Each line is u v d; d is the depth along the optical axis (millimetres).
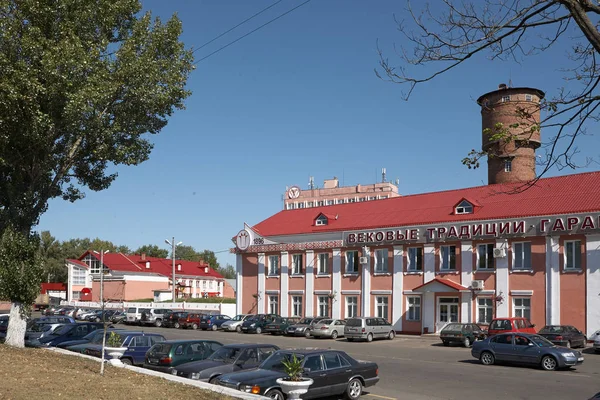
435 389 18125
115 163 24469
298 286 50625
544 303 36562
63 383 13789
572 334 32156
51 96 20453
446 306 41219
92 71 21203
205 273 98688
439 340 38562
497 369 23266
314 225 52469
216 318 50719
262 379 14688
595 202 37094
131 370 17688
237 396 13531
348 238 47250
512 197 42438
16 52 20500
